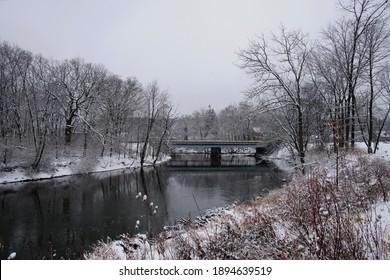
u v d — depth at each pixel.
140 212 18.38
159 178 33.00
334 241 4.53
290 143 22.11
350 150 15.83
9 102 34.50
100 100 41.59
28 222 16.92
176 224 14.80
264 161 47.12
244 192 23.36
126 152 46.41
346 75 17.67
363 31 16.61
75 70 39.72
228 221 8.18
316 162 14.66
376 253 4.26
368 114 20.09
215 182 29.20
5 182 27.77
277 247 5.40
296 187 10.77
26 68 35.41
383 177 8.90
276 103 17.78
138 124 47.28
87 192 25.28
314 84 18.62
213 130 93.31
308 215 6.11
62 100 36.78
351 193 7.45
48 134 32.62
